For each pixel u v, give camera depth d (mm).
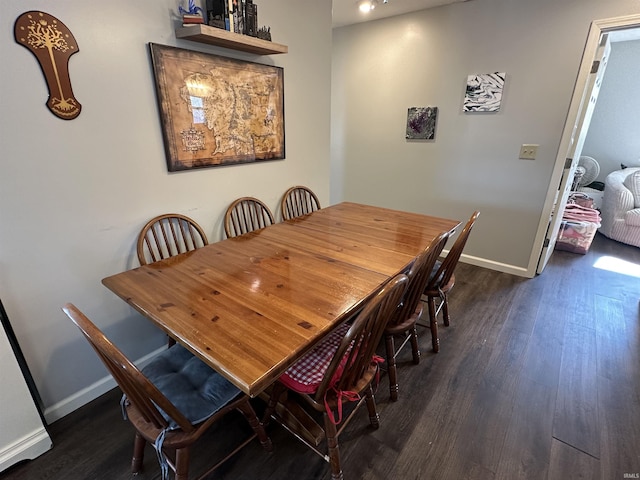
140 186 1615
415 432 1453
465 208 3156
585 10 2223
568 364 1857
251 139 2102
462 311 2400
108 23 1357
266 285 1255
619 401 1610
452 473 1282
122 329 1683
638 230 3561
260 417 1519
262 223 2338
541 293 2643
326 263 1462
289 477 1277
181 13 1591
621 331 2146
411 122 3213
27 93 1197
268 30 1868
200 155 1836
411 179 3418
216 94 1828
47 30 1199
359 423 1494
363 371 1208
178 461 1000
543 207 2723
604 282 2816
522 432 1450
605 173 4770
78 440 1416
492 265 3102
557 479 1258
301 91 2379
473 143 2936
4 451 1247
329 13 2428
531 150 2660
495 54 2631
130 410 1071
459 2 2660
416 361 1859
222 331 972
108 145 1457
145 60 1505
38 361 1417
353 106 3578
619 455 1348
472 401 1617
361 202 3887
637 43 4203
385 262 1472
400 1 2646
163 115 1616
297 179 2562
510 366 1849
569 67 2365
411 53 3039
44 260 1356
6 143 1181
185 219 1777
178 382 1116
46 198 1316
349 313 1088
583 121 2479
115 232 1564
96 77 1363
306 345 917
